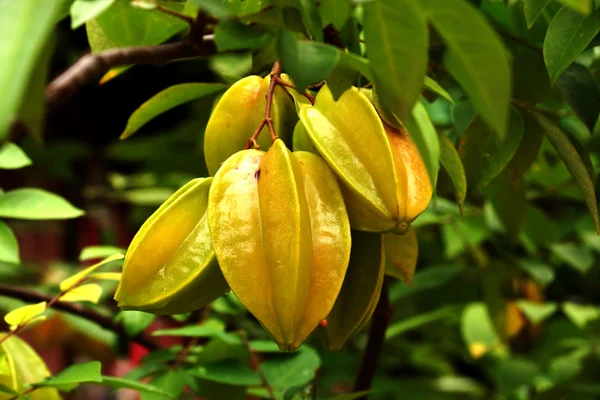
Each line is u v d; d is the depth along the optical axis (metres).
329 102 0.77
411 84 0.67
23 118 0.64
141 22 0.82
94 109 1.90
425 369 1.55
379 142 0.74
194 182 0.77
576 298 1.52
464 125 0.89
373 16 0.67
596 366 1.22
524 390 1.37
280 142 0.74
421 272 1.22
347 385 1.52
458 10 0.64
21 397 0.81
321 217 0.73
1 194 0.95
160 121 1.99
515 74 0.91
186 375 0.94
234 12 0.79
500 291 1.25
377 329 0.97
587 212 1.43
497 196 1.03
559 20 0.81
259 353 1.10
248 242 0.72
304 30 0.72
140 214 1.78
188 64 1.78
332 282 0.72
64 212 0.95
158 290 0.74
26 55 0.59
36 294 0.98
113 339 1.24
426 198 0.75
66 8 0.76
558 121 0.99
